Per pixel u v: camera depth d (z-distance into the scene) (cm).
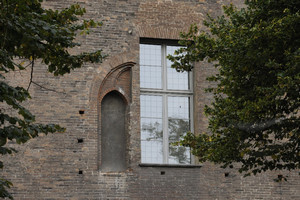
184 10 2612
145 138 2509
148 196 2409
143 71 2566
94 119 2422
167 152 2516
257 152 1956
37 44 1559
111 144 2472
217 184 2470
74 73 2445
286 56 1783
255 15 1870
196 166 2466
